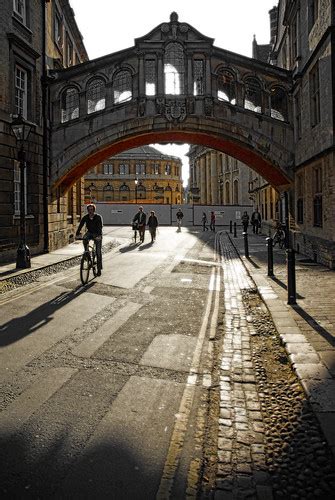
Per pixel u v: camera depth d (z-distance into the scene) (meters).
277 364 4.79
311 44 14.17
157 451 3.08
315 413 3.39
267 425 3.42
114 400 3.91
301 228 16.58
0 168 13.27
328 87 11.80
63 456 3.01
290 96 18.34
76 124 18.03
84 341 5.68
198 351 5.32
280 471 2.80
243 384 4.25
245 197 50.88
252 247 19.80
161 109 18.34
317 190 14.27
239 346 5.45
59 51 20.98
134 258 15.40
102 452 3.06
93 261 10.75
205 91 18.44
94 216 10.80
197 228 41.16
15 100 14.98
